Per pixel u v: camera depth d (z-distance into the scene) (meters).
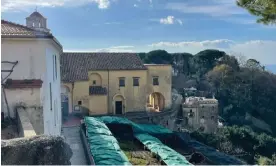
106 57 51.09
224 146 41.00
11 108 16.25
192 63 88.56
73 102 44.25
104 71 48.06
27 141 9.23
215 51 88.94
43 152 9.11
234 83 81.50
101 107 45.53
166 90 51.00
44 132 16.78
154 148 25.92
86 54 51.00
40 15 33.38
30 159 8.95
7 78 17.11
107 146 21.53
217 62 88.25
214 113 55.38
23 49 17.36
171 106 52.22
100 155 19.11
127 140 32.31
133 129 34.28
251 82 82.56
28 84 16.53
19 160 8.88
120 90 48.56
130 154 25.72
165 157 22.89
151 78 50.25
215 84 80.62
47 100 18.19
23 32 17.53
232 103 77.94
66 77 44.41
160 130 36.28
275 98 82.38
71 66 47.50
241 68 88.44
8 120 15.83
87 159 20.91
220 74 81.12
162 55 90.06
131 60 51.06
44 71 17.62
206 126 54.88
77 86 44.31
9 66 17.19
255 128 71.44
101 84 48.09
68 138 28.66
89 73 47.62
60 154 9.39
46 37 17.52
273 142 44.16
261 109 78.88
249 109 77.88
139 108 49.31
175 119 52.16
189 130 50.78
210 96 76.69
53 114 21.23
